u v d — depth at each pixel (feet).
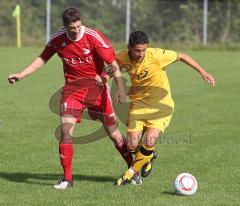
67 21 60.13
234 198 58.95
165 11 298.76
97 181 66.39
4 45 283.38
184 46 285.43
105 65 66.85
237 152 82.58
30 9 297.94
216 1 295.69
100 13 306.55
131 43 61.31
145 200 57.88
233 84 161.17
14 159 78.33
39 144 88.12
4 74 175.52
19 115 112.88
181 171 71.26
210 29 296.51
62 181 63.10
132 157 67.51
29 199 58.34
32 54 237.04
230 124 104.73
